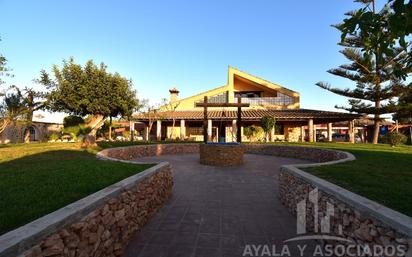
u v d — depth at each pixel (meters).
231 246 3.54
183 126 22.94
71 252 2.24
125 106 11.80
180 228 4.16
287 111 23.02
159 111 25.94
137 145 14.74
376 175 4.90
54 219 2.12
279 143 18.17
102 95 10.95
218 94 25.91
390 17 2.19
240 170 10.24
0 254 1.58
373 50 2.81
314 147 13.59
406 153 9.78
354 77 19.81
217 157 11.45
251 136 23.27
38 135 26.00
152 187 4.77
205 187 7.16
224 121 24.19
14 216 2.48
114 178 4.42
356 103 19.94
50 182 4.03
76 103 10.77
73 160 6.75
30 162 6.27
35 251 1.83
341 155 9.75
